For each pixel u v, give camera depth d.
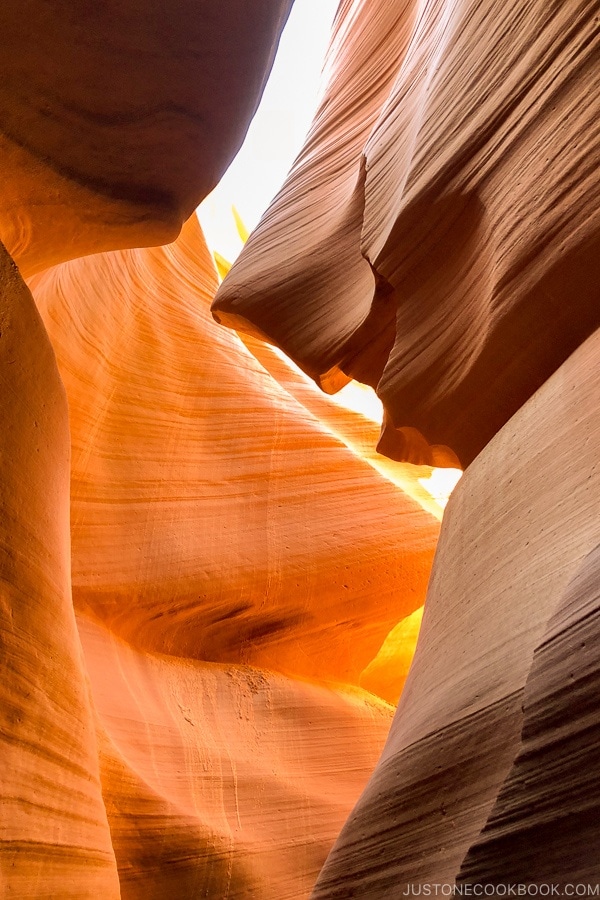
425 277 3.61
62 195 3.81
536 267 2.84
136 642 5.76
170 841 4.12
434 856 1.93
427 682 2.54
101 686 4.86
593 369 2.44
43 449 2.95
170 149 4.12
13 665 2.48
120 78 3.68
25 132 3.47
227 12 4.01
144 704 5.08
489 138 3.26
